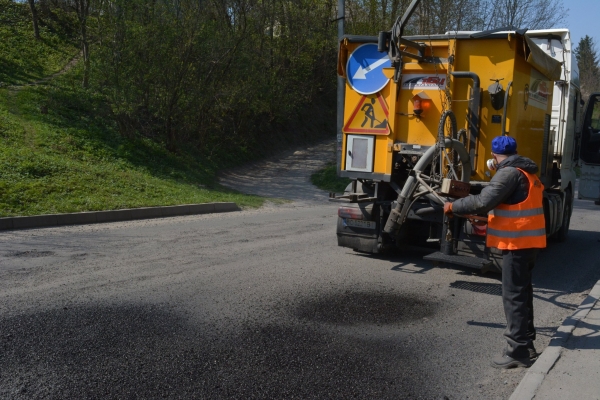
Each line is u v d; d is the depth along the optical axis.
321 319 5.66
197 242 9.48
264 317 5.62
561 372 4.22
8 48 24.86
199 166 21.05
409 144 7.86
